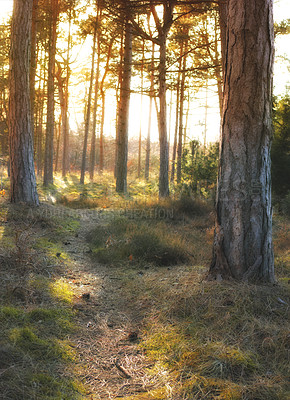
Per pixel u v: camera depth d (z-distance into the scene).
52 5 16.94
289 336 2.86
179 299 3.66
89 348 2.96
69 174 28.33
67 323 3.29
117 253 5.83
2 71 18.58
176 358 2.78
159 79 14.22
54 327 3.15
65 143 26.52
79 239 7.08
